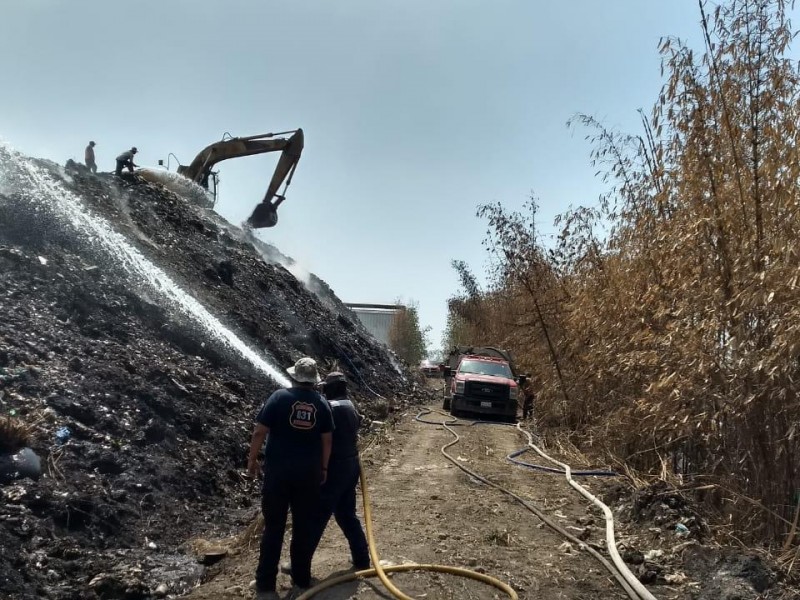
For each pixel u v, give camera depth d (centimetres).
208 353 1240
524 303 1809
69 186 1617
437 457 1224
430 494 912
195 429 930
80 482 671
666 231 839
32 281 1051
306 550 552
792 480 642
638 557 639
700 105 762
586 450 1241
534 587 576
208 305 1492
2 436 645
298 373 558
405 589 555
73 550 575
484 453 1299
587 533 729
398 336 5319
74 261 1212
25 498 598
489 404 1930
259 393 1242
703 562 610
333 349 2086
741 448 691
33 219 1245
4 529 550
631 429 1015
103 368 908
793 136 669
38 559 546
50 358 868
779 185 651
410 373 3306
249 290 1898
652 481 929
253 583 555
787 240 633
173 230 1869
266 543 543
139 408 877
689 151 789
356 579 576
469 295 3356
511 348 2348
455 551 659
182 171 2659
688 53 771
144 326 1170
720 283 717
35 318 949
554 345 1543
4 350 820
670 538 691
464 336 4131
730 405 669
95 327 1038
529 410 1934
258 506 859
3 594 484
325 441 551
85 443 738
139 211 1800
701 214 750
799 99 689
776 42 709
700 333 712
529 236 1611
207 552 649
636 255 1011
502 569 616
